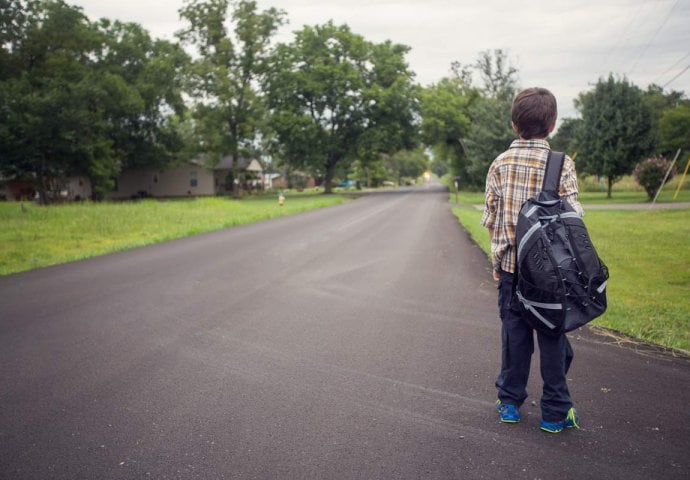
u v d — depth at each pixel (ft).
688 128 139.33
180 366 13.41
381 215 71.15
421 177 541.34
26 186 147.74
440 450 8.91
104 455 8.95
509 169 9.27
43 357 14.21
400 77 186.60
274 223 59.67
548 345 9.12
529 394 11.19
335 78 177.37
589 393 11.15
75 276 26.89
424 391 11.51
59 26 123.03
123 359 13.97
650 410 10.27
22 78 117.50
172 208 80.64
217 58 154.71
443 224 55.98
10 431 9.90
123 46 151.43
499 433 9.48
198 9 151.94
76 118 116.26
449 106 184.44
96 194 136.15
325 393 11.53
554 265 8.37
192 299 21.17
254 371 12.98
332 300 20.76
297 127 172.04
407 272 26.81
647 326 15.97
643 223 49.67
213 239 43.39
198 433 9.71
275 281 24.84
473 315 18.10
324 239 42.29
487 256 32.22
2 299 21.61
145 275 26.84
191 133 176.35
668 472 8.04
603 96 100.27
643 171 87.66
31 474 8.38
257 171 210.59
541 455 8.65
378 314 18.45
